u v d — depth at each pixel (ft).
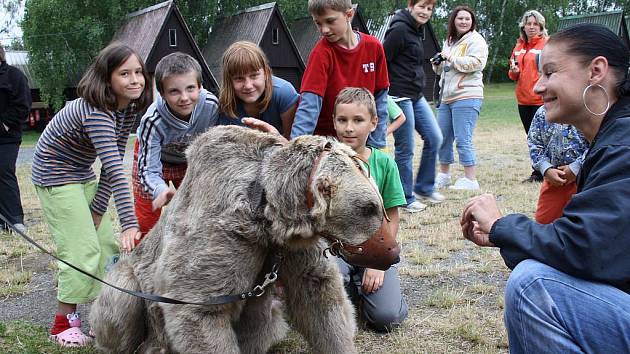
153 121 13.26
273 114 14.52
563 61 8.42
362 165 9.11
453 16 27.35
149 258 11.19
